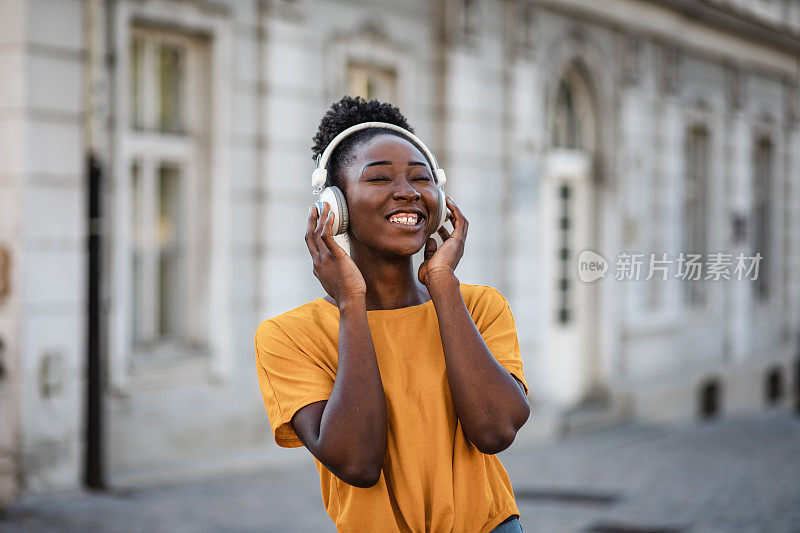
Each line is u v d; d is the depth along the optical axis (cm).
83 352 793
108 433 818
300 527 704
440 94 1144
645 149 1519
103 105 802
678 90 1606
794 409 1948
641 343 1524
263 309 945
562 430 1307
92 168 796
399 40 1091
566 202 1388
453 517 206
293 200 970
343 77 1018
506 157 1242
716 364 1759
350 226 214
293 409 206
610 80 1430
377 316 214
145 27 857
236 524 707
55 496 765
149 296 874
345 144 217
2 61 764
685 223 1684
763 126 1930
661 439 1320
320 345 213
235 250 921
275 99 947
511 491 225
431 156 221
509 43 1241
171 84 887
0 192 767
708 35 1677
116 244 816
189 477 862
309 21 980
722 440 1324
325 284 207
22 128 757
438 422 207
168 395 865
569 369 1398
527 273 1273
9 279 761
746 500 868
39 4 764
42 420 764
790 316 2042
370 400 196
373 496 206
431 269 210
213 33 894
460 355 203
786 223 2028
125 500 770
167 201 890
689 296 1684
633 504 850
